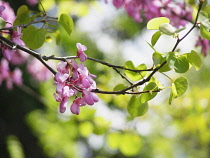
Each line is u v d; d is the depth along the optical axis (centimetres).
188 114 871
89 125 679
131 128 703
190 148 1770
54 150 980
